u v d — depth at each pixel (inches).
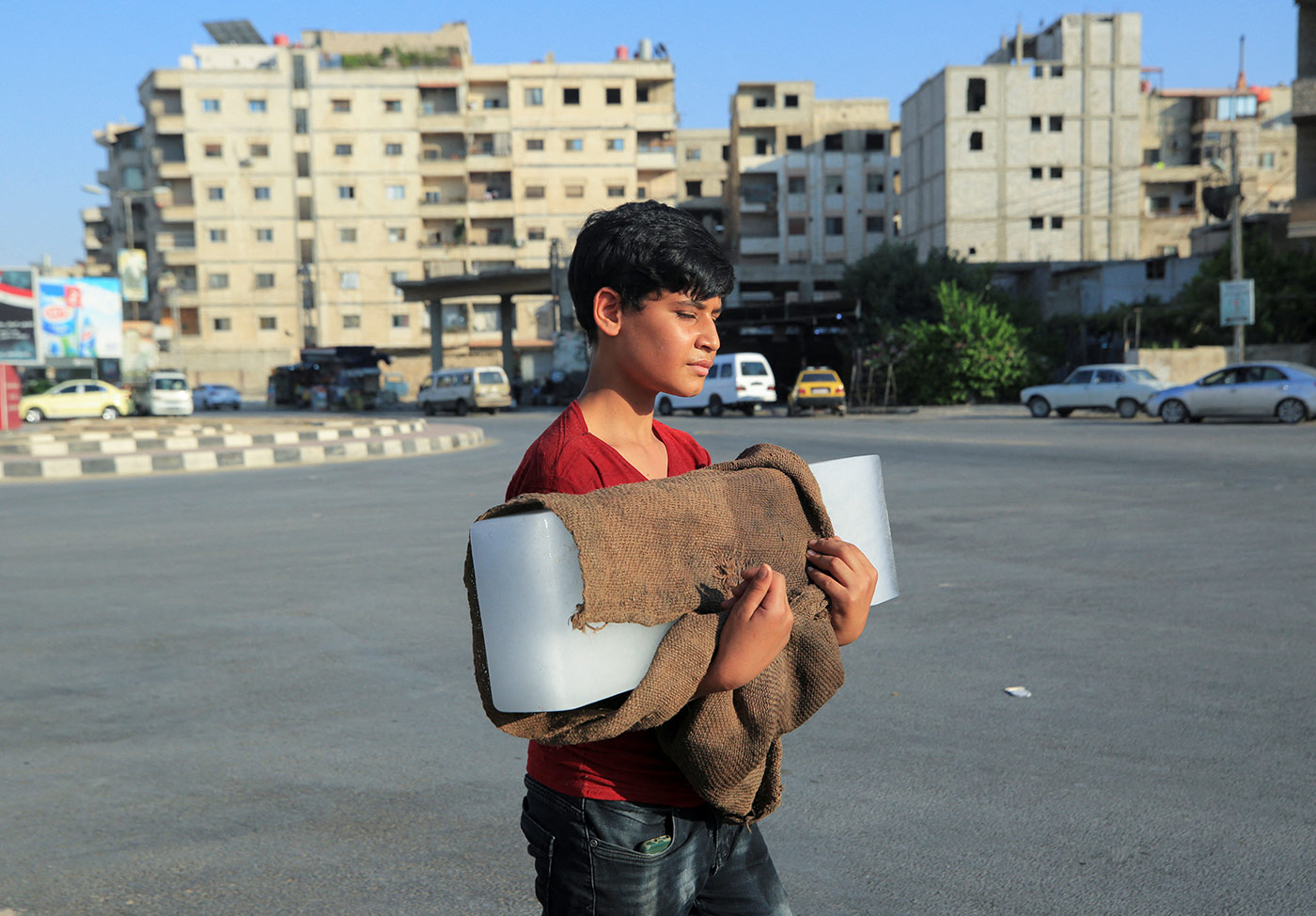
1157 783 126.0
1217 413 836.0
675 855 46.7
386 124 2652.6
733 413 1333.7
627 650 39.7
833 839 112.6
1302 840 110.7
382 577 259.9
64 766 136.6
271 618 218.1
